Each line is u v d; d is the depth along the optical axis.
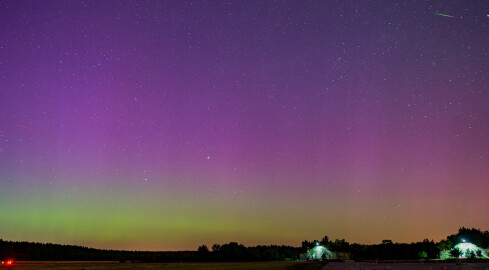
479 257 117.38
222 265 100.94
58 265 107.75
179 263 125.12
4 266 99.81
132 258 169.75
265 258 146.88
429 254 131.75
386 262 115.81
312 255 150.25
